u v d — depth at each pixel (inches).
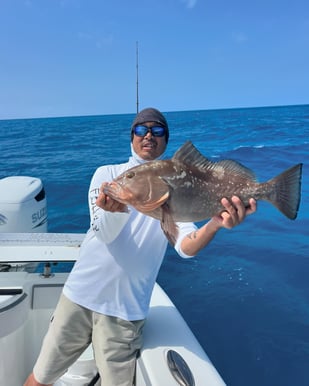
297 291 177.3
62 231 282.8
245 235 249.8
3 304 88.1
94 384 95.3
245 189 68.8
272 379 125.8
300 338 144.6
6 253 110.0
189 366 75.3
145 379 74.4
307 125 1115.9
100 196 66.7
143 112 86.9
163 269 205.8
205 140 852.6
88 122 2292.1
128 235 78.0
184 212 67.9
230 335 148.2
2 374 90.7
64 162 608.1
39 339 108.1
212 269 203.5
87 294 78.6
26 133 1346.0
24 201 169.3
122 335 78.1
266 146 669.3
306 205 308.8
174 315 96.4
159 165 67.1
